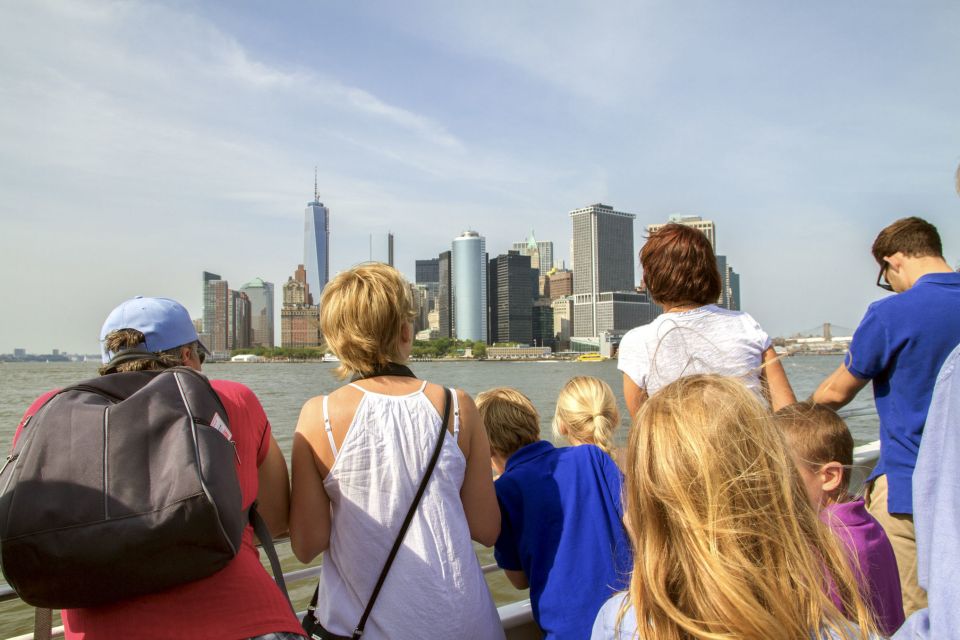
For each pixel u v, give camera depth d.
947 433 0.99
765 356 2.62
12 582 1.29
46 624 1.81
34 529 1.26
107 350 1.85
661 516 1.16
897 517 2.46
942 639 0.88
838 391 2.56
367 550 1.83
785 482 1.14
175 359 1.83
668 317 2.58
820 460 2.00
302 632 1.52
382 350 2.00
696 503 1.09
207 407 1.50
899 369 2.33
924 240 2.48
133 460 1.35
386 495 1.84
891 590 1.89
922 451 1.05
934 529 0.96
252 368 187.75
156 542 1.28
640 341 2.61
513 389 2.60
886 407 2.42
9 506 1.29
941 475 0.98
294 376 117.00
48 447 1.35
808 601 1.06
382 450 1.87
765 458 1.14
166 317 1.90
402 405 1.93
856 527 1.91
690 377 1.30
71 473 1.32
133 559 1.28
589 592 2.03
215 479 1.36
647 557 1.15
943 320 2.21
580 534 2.10
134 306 1.89
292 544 1.94
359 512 1.84
